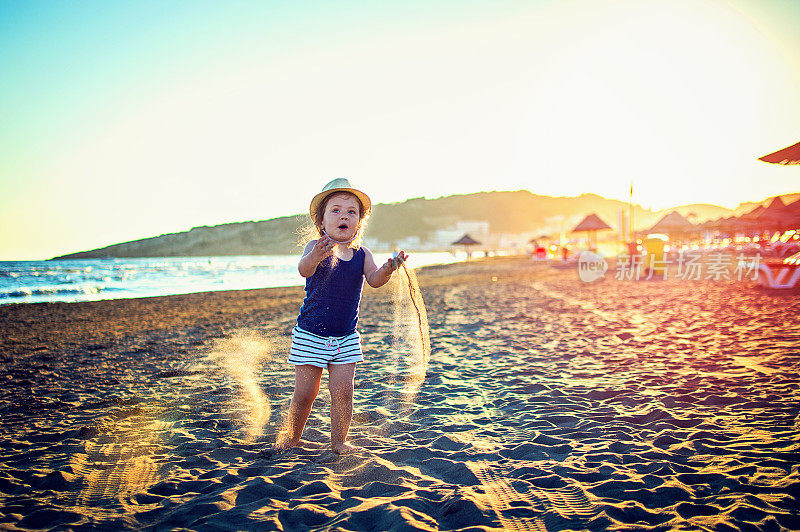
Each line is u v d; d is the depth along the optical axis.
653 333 7.05
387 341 7.46
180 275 41.47
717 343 6.04
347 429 3.01
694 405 3.73
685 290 13.17
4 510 2.31
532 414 3.74
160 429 3.60
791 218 22.95
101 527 2.11
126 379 5.41
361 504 2.25
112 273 44.25
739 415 3.43
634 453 2.85
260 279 35.41
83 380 5.42
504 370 5.28
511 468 2.70
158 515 2.22
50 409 4.27
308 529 2.04
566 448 2.99
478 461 2.82
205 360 6.40
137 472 2.77
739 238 30.75
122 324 10.81
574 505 2.21
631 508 2.15
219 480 2.61
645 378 4.62
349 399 2.96
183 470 2.79
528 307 11.21
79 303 16.23
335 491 2.43
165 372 5.62
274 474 2.68
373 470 2.66
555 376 4.91
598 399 4.07
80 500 2.42
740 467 2.53
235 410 4.06
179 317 11.91
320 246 2.63
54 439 3.44
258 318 11.20
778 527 1.94
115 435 3.47
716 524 1.98
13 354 7.26
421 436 3.34
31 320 11.85
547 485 2.46
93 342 8.29
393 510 2.13
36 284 28.81
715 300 10.45
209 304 15.52
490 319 9.45
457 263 58.41
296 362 2.92
